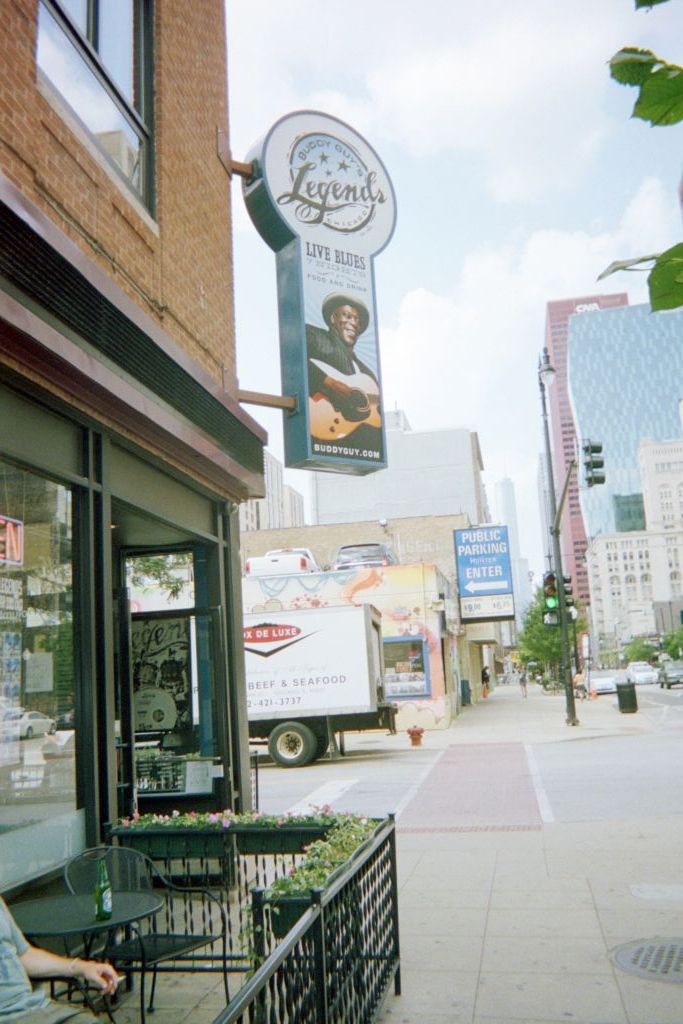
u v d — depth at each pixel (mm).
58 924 4176
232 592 9016
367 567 30625
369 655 20000
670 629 132750
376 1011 4617
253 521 122438
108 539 6465
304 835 5660
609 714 29562
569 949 5723
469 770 16453
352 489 101688
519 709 36125
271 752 19766
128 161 7539
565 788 13383
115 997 5195
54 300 5480
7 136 5504
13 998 3146
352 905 4301
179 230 8328
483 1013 4727
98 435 6434
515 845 9219
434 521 51250
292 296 9789
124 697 7418
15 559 5551
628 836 9359
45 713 5766
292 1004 3197
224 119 9961
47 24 6336
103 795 6137
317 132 10148
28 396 5574
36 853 5484
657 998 4809
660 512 194375
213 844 5777
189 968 5430
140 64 8055
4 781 5293
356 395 9969
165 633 8789
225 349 9445
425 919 6594
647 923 6184
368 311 10211
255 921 3980
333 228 10094
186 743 8547
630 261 1479
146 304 7484
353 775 16922
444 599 29953
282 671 20062
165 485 7777
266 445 9914
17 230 5074
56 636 5953
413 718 27406
